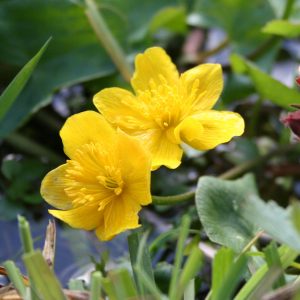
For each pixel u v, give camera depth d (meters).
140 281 0.24
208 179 0.28
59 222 0.34
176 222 0.31
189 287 0.24
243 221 0.27
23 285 0.24
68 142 0.26
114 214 0.26
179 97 0.27
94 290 0.23
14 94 0.27
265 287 0.22
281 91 0.33
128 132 0.27
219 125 0.27
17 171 0.35
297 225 0.22
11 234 0.33
